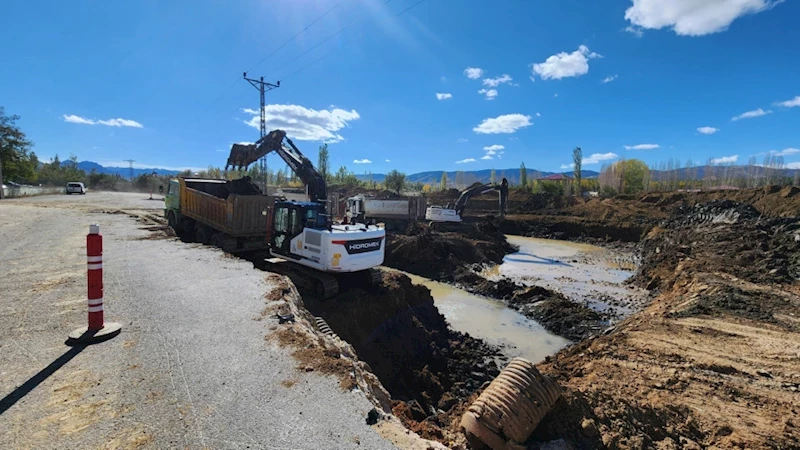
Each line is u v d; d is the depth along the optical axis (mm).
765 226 21875
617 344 9445
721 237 21875
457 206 38938
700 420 6012
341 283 13062
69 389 4070
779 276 14836
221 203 14445
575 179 75000
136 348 5051
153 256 10625
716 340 9320
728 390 6957
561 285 21922
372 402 4383
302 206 12469
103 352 4914
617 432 5473
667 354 8586
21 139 45219
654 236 33125
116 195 46625
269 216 13695
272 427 3594
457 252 27266
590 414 5652
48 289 7418
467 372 12117
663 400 6559
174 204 17656
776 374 7562
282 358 4906
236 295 7340
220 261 10180
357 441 3473
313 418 3758
